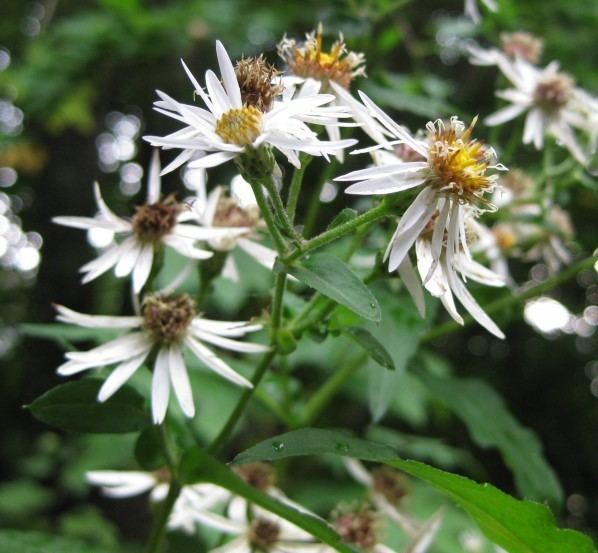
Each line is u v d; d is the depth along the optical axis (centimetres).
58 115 39
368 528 16
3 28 44
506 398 52
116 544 34
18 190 48
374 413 13
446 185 11
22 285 51
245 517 15
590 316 45
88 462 30
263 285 21
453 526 22
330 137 14
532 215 18
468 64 35
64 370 12
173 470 12
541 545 10
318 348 21
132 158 45
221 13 33
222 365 12
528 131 19
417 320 14
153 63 36
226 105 11
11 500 37
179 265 18
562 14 32
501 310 18
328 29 19
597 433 52
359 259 17
